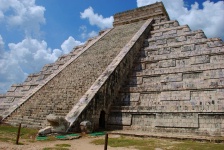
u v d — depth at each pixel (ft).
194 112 48.14
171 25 90.12
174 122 49.62
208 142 39.11
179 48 70.23
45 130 43.47
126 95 61.98
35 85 91.81
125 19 114.93
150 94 59.21
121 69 65.67
